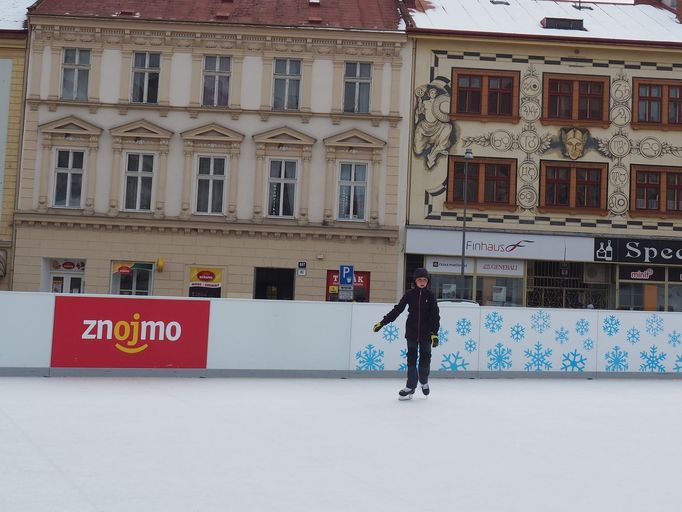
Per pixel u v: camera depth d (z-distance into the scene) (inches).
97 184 1214.3
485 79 1246.3
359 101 1238.9
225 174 1221.1
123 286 1210.6
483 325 631.8
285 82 1235.9
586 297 1245.1
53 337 555.8
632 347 663.8
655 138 1259.8
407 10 1309.1
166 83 1221.7
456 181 1238.3
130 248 1206.3
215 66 1234.0
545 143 1250.6
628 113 1259.8
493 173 1244.5
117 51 1226.6
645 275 1242.6
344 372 608.7
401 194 1222.9
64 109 1220.5
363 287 1210.0
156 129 1212.5
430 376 620.7
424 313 472.4
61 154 1223.5
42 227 1205.1
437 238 1211.2
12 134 1221.1
